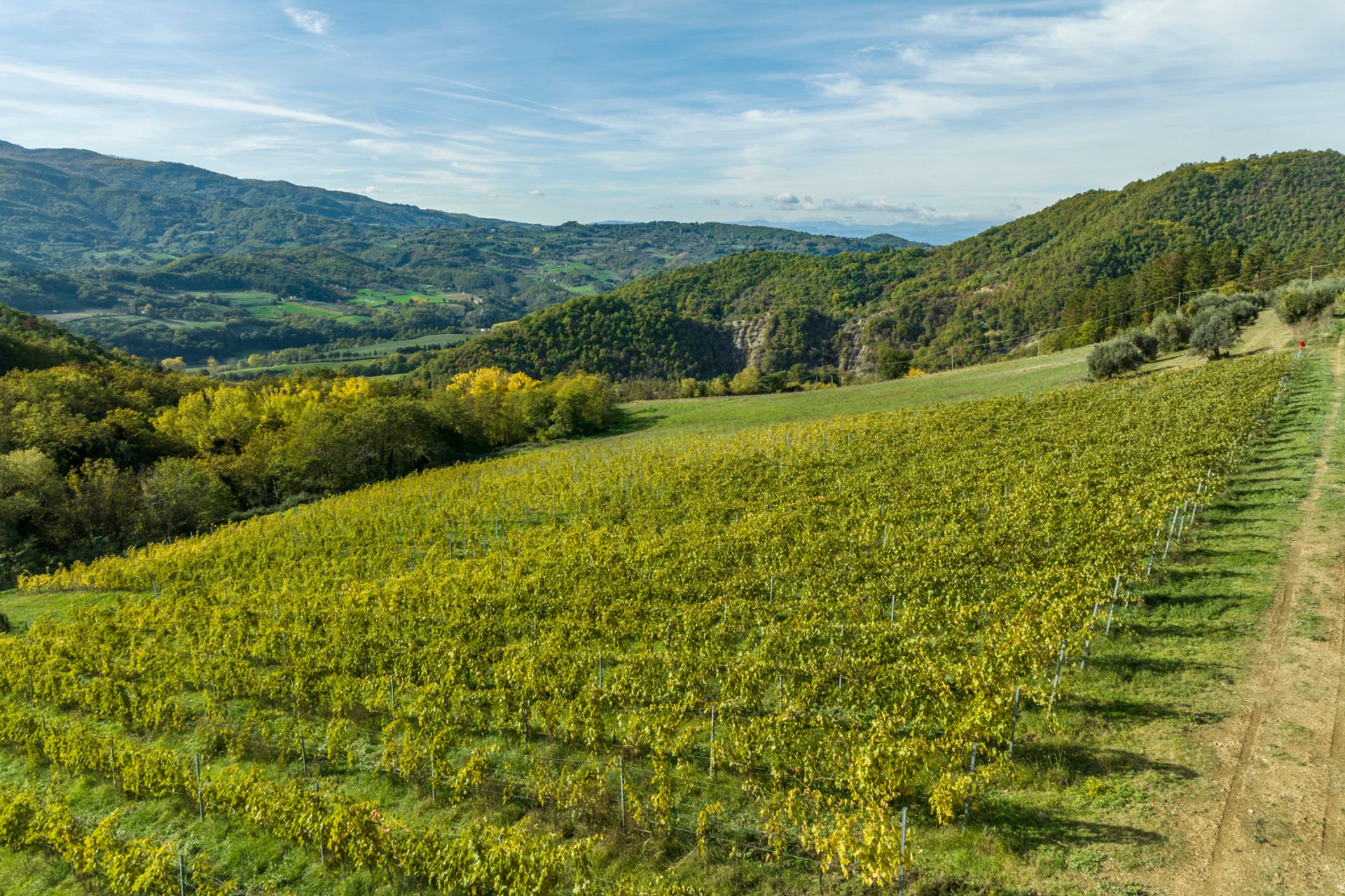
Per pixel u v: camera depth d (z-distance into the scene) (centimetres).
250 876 1580
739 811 1581
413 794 1809
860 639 2198
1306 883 1155
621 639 2503
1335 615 2016
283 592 3356
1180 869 1208
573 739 1969
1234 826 1289
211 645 2794
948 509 3322
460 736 1986
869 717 1883
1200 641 1969
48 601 3941
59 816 1703
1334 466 3338
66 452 6238
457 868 1405
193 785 1823
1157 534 2598
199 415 7862
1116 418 4828
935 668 1827
